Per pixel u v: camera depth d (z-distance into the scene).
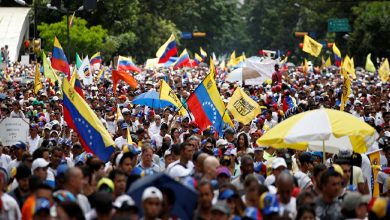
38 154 35.00
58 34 165.12
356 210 26.47
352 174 35.22
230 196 26.92
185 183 26.58
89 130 37.75
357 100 69.19
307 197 27.47
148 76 105.00
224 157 36.28
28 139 48.47
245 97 50.75
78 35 165.38
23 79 104.75
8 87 89.44
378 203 25.78
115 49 195.88
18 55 174.25
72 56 165.50
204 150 37.41
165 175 25.53
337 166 30.92
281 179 27.80
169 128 51.47
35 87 78.25
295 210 27.89
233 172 37.56
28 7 194.00
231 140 45.94
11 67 126.75
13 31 177.38
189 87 86.75
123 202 24.23
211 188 26.16
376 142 44.97
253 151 40.88
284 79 96.69
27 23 190.38
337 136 33.94
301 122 34.53
